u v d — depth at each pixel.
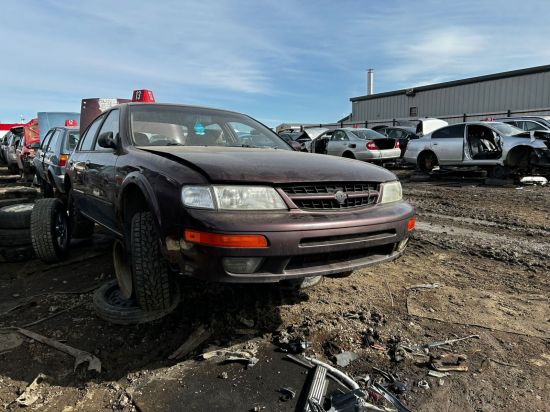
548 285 3.82
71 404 2.23
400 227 2.86
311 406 2.10
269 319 3.09
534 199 8.22
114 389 2.35
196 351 2.71
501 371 2.50
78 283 3.89
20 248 4.46
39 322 3.10
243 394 2.27
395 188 3.08
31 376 2.47
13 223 4.44
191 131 3.81
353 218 2.61
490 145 11.34
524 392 2.31
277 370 2.48
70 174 4.89
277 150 3.60
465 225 6.31
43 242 4.20
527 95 24.66
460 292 3.65
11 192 9.58
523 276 4.05
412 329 2.99
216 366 2.53
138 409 2.17
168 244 2.49
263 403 2.19
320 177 2.65
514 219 6.59
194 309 3.22
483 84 26.88
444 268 4.29
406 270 4.20
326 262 2.58
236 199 2.41
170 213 2.47
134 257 2.76
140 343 2.81
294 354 2.66
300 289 3.59
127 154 3.29
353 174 2.83
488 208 7.53
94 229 5.52
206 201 2.39
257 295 3.45
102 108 7.83
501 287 3.78
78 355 2.64
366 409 2.11
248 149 3.49
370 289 3.69
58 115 12.03
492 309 3.31
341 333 2.90
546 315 3.21
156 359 2.63
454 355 2.65
